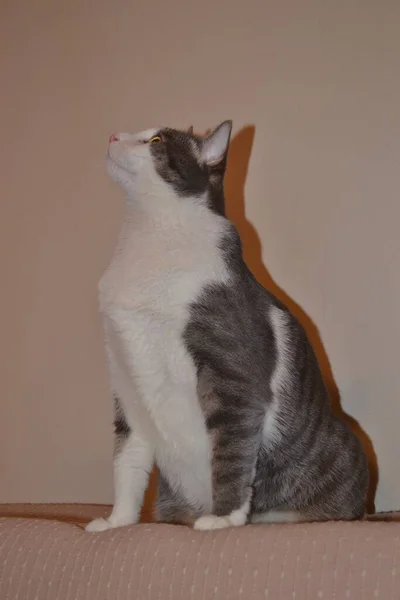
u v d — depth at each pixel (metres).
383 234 2.16
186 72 2.50
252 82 2.39
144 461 1.75
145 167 1.72
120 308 1.61
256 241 2.33
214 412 1.57
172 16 2.55
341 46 2.27
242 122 2.39
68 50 2.70
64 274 2.55
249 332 1.62
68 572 1.39
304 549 1.24
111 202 2.50
